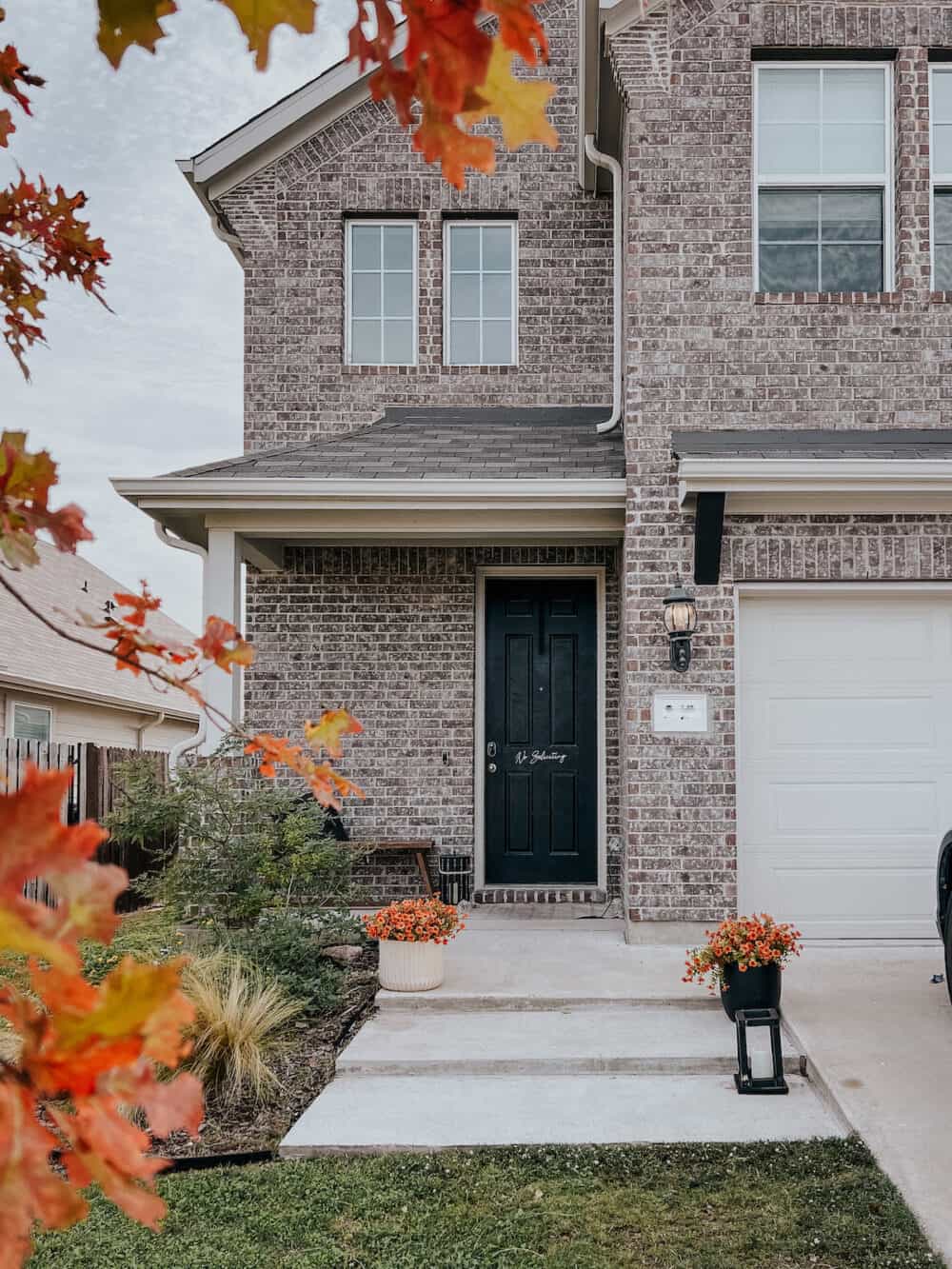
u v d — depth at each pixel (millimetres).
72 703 15078
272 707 8914
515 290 9461
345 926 6781
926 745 7430
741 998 5398
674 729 7273
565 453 8273
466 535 8102
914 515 7316
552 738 9094
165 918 7027
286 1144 4406
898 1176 4023
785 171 7598
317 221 9406
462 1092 5031
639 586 7395
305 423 9328
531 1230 3676
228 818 6750
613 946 7215
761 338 7445
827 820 7406
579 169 9305
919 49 7438
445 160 904
